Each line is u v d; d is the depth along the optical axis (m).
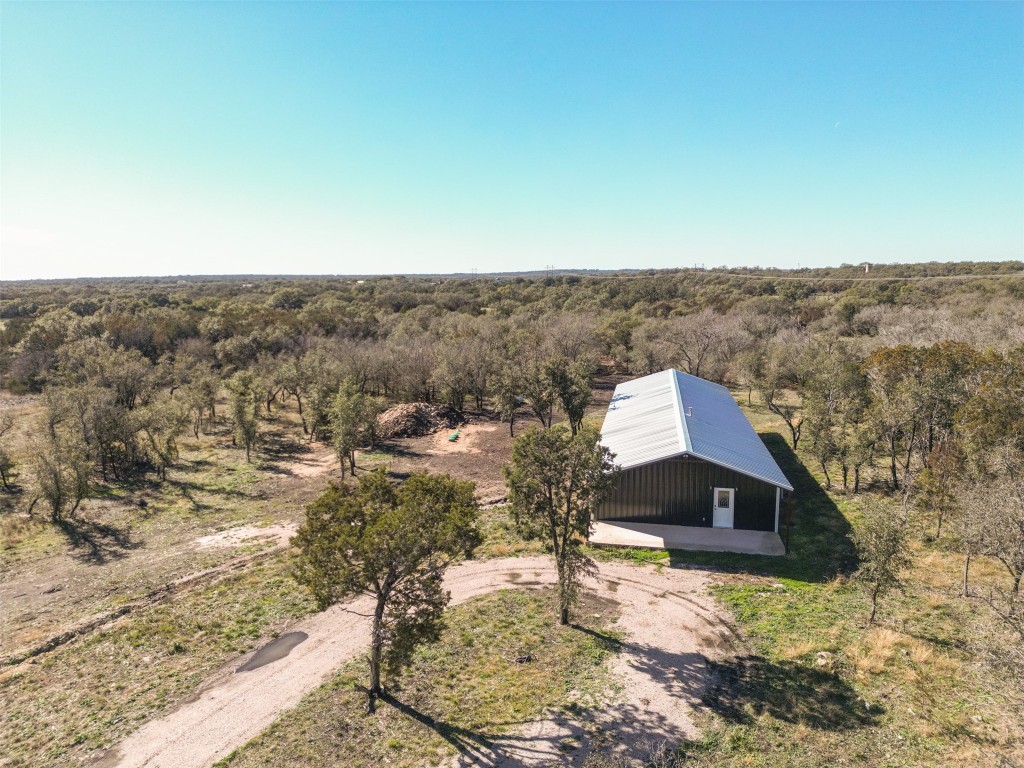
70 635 17.97
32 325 65.19
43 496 27.31
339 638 17.25
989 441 20.97
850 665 14.74
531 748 12.35
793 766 11.58
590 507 16.45
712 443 25.52
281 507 29.05
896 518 17.39
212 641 17.34
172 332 65.31
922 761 11.47
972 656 14.69
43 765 12.58
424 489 13.45
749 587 19.20
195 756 12.67
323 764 12.21
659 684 14.41
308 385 44.03
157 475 33.78
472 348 50.38
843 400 30.73
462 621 17.64
